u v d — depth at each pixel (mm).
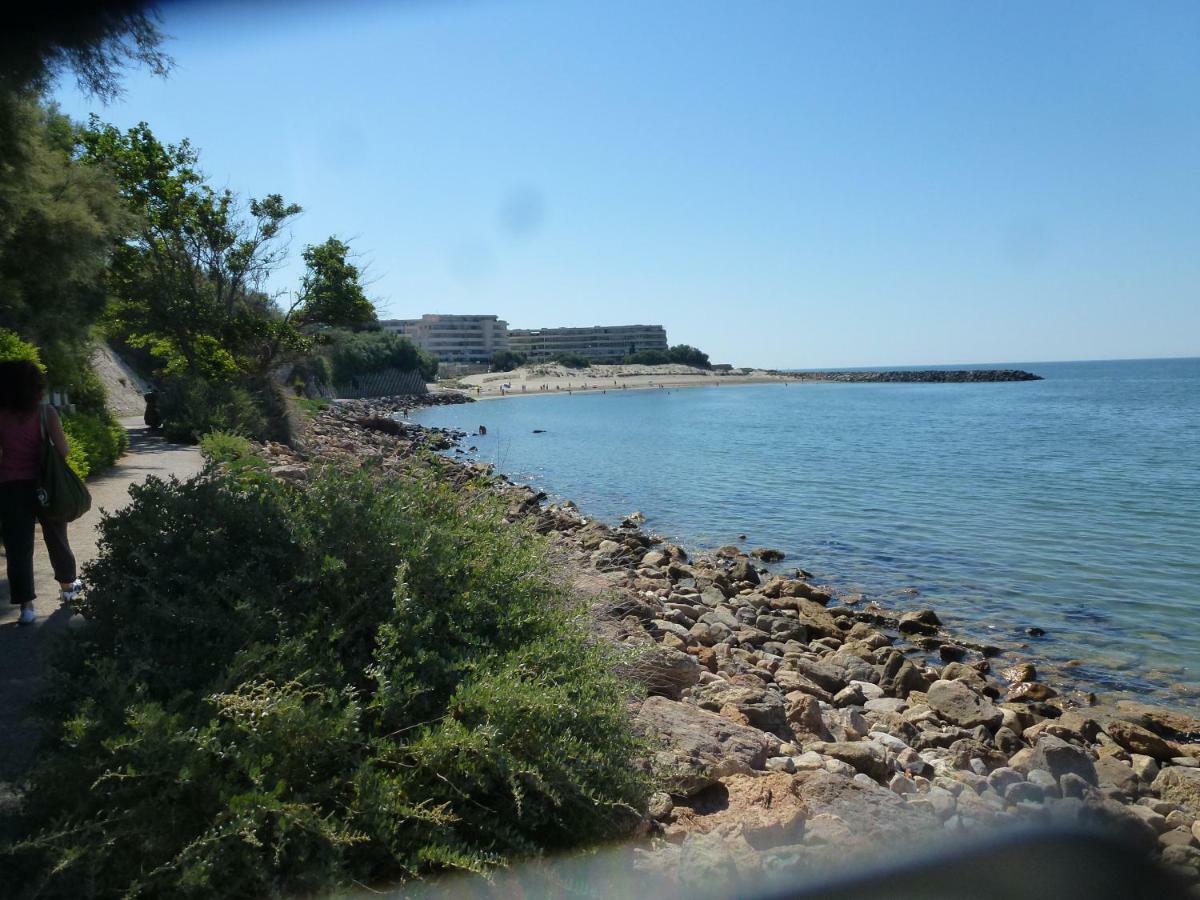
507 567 5020
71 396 18609
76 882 3084
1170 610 13047
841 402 100562
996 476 30031
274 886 3059
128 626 4164
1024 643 11500
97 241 15914
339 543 4695
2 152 12453
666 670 6953
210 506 4805
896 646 11383
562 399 119312
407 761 3793
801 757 5938
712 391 150000
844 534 19703
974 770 6852
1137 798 6488
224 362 27453
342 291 28797
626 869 3758
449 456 36250
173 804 3240
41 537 10055
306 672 3754
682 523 21625
